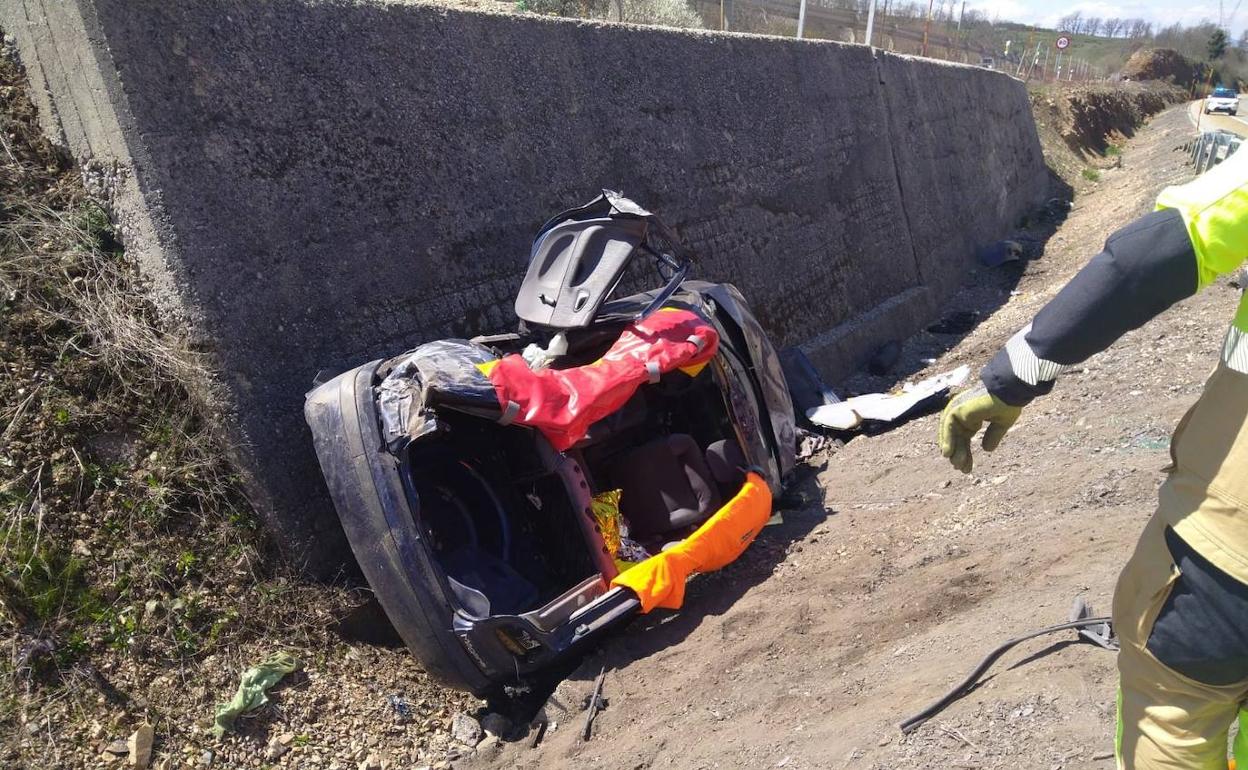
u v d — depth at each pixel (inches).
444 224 226.8
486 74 244.7
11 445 157.8
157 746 145.6
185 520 170.2
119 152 170.7
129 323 174.2
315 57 201.2
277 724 157.1
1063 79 1579.7
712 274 327.9
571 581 191.8
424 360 164.9
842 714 135.3
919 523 203.2
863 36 823.1
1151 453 199.8
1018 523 183.2
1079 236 708.0
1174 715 75.4
